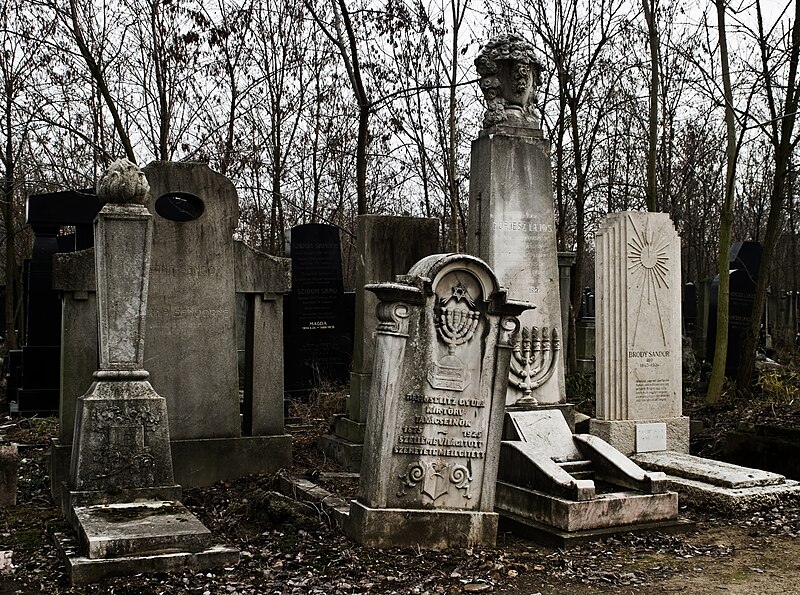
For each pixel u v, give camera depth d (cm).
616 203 2405
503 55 944
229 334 860
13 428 1151
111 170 701
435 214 2167
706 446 1041
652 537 680
